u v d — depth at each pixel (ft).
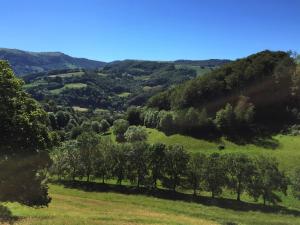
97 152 372.99
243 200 301.02
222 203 288.92
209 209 273.13
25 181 155.94
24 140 149.48
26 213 180.55
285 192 293.84
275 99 542.16
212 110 561.84
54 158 390.63
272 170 295.69
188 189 325.83
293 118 515.91
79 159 377.09
